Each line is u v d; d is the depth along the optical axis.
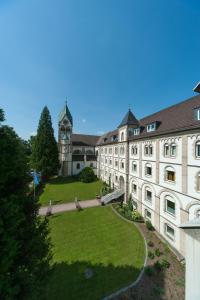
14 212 7.25
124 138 38.56
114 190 43.78
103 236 23.61
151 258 18.75
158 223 24.94
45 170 56.66
